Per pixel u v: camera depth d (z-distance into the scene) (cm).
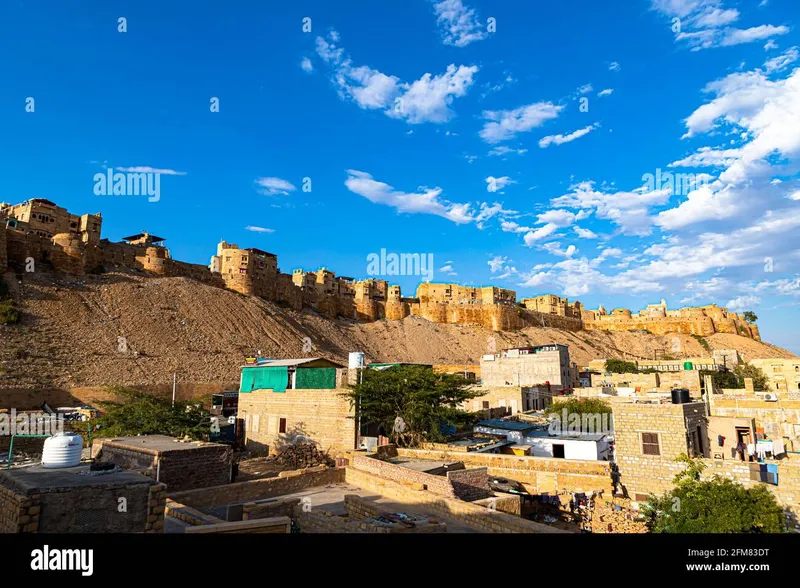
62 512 879
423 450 2844
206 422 3734
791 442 2823
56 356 6391
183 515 1431
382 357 12281
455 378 3616
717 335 16388
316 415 3338
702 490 1903
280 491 2080
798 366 5616
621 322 17875
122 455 2120
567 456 3025
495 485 2339
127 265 10188
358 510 1634
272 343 9794
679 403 2373
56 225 9638
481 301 16525
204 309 9650
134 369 6744
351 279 16150
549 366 6425
